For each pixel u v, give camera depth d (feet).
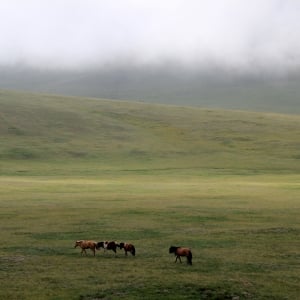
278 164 345.51
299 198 178.09
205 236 103.86
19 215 133.39
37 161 339.77
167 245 94.79
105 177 282.56
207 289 66.13
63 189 211.20
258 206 154.10
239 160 357.82
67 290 65.51
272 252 88.99
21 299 61.98
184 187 224.53
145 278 70.90
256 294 64.69
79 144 390.83
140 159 356.79
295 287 67.82
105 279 70.49
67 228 113.19
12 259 82.38
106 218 128.36
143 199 173.58
